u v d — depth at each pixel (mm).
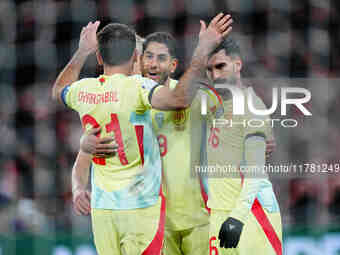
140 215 11984
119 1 27969
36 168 25219
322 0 28734
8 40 27922
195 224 13930
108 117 11844
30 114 26781
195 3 28062
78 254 16766
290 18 28516
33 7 28016
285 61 27812
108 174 12094
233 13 28188
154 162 12117
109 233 12211
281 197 22750
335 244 17484
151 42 13625
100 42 12477
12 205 21078
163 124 13508
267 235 13062
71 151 25719
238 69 13195
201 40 11305
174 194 13742
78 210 12938
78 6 27984
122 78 11961
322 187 22562
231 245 12508
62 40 28125
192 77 11180
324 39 28609
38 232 18875
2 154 25203
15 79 27703
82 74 24750
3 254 16453
